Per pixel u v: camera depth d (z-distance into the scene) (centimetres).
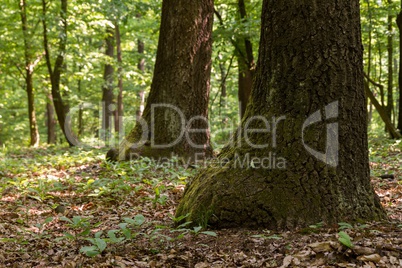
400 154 1144
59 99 2011
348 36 488
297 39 491
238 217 480
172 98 1081
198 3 1083
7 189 843
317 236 426
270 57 511
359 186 488
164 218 600
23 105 3275
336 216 468
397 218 527
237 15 1836
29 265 441
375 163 1028
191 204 511
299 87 491
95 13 1948
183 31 1076
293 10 493
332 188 475
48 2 2038
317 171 477
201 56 1101
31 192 805
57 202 741
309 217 466
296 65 493
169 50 1084
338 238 397
